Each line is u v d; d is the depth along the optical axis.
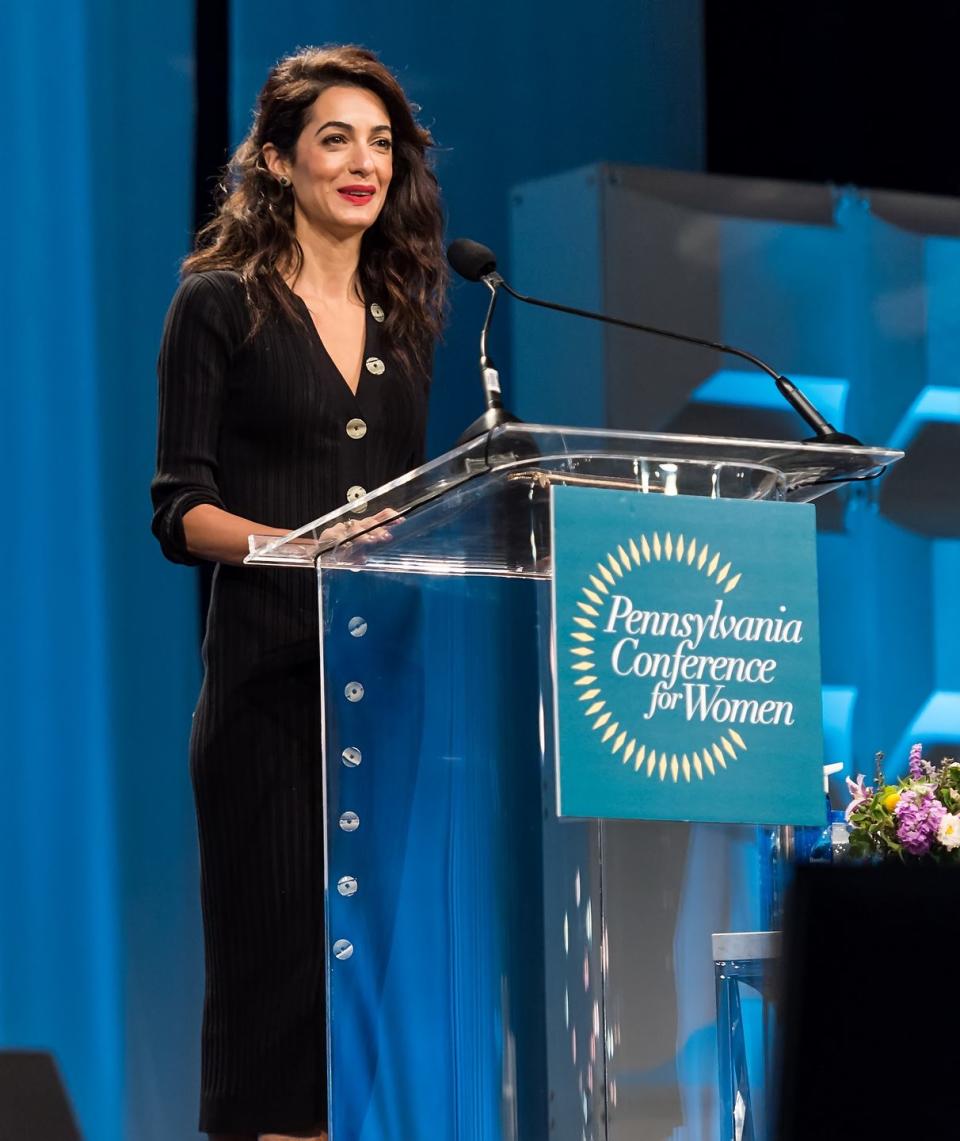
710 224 12.66
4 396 10.87
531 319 12.16
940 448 13.03
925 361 13.09
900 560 12.87
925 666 12.80
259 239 7.03
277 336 6.85
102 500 10.92
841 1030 3.73
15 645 10.76
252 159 7.14
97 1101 10.59
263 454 6.82
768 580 4.95
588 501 4.81
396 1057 5.14
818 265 12.91
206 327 6.79
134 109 11.16
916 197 13.20
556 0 12.51
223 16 11.39
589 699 4.75
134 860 10.79
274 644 6.63
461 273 6.16
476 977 4.91
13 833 10.66
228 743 6.63
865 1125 3.69
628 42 12.72
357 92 7.12
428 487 5.02
